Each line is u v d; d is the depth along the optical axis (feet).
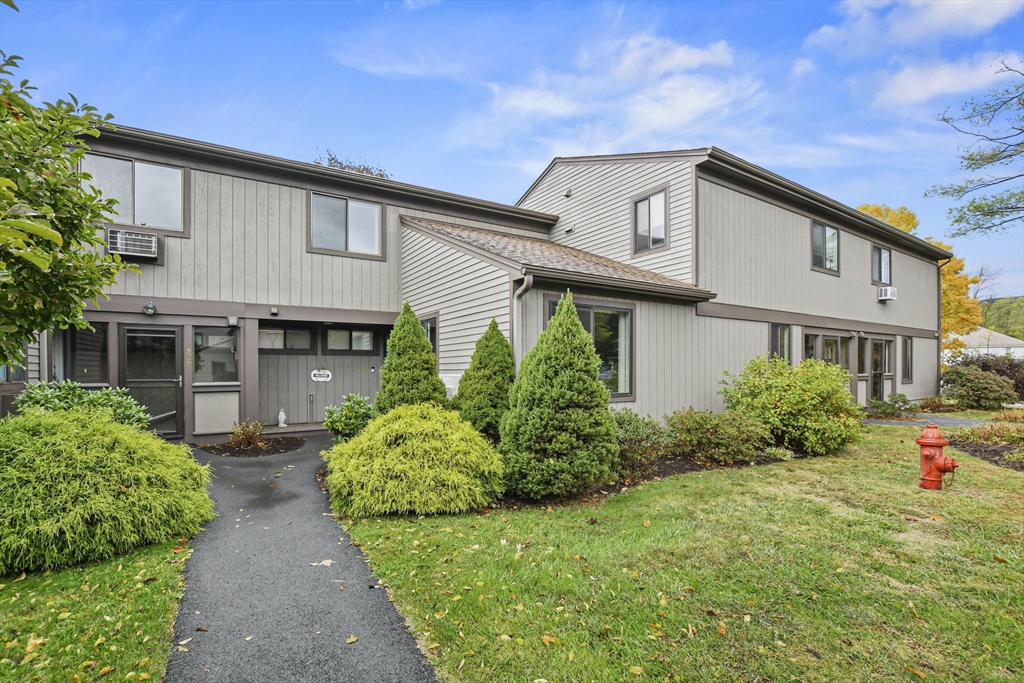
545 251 31.86
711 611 10.41
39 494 12.31
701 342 32.68
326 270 32.81
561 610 10.47
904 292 54.60
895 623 9.96
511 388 20.02
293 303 31.58
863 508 16.78
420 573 12.23
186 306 28.22
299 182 31.96
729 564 12.54
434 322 31.09
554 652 9.09
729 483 20.04
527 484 17.84
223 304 29.27
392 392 24.21
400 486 16.60
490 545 13.87
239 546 14.16
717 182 34.22
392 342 25.02
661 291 27.99
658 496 18.30
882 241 51.03
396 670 8.75
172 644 9.42
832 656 8.98
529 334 24.49
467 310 27.53
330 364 35.68
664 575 11.95
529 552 13.34
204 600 11.09
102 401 22.95
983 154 41.78
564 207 43.16
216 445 27.68
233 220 29.76
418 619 10.28
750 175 35.29
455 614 10.37
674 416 26.68
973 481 19.98
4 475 12.30
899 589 11.30
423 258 32.50
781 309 38.86
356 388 36.60
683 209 33.04
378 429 19.12
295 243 31.76
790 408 25.93
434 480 16.76
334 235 33.27
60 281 9.18
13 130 8.25
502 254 25.44
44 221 8.55
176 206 28.19
